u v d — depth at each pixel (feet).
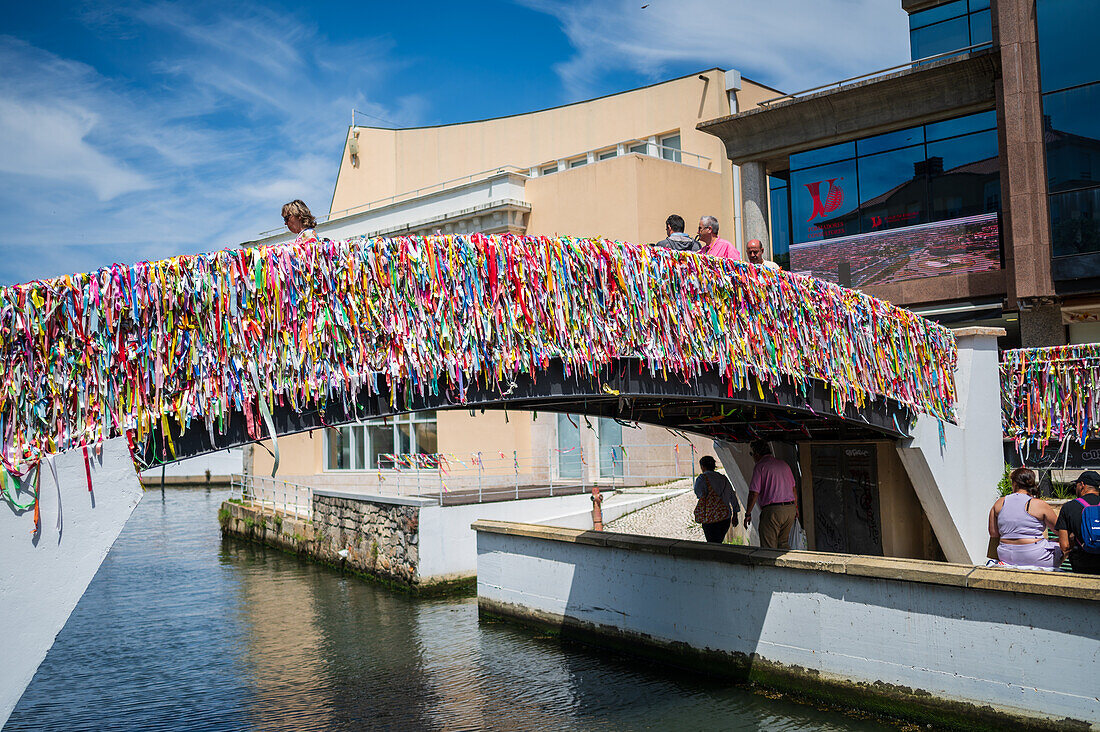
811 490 43.57
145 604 56.18
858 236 64.64
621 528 55.62
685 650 35.55
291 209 20.76
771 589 32.42
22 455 15.53
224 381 17.40
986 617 26.63
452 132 98.27
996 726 26.35
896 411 35.81
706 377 27.37
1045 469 42.24
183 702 35.04
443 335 20.34
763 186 68.80
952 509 38.04
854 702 29.81
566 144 90.48
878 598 29.25
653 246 26.21
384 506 61.67
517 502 61.21
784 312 29.86
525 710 31.99
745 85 82.58
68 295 15.98
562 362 23.15
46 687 37.76
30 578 15.51
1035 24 55.26
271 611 53.11
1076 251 53.47
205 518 113.80
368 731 30.63
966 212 60.23
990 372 40.86
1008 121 55.57
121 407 16.40
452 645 42.09
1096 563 27.12
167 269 16.99
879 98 62.34
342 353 18.94
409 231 84.38
